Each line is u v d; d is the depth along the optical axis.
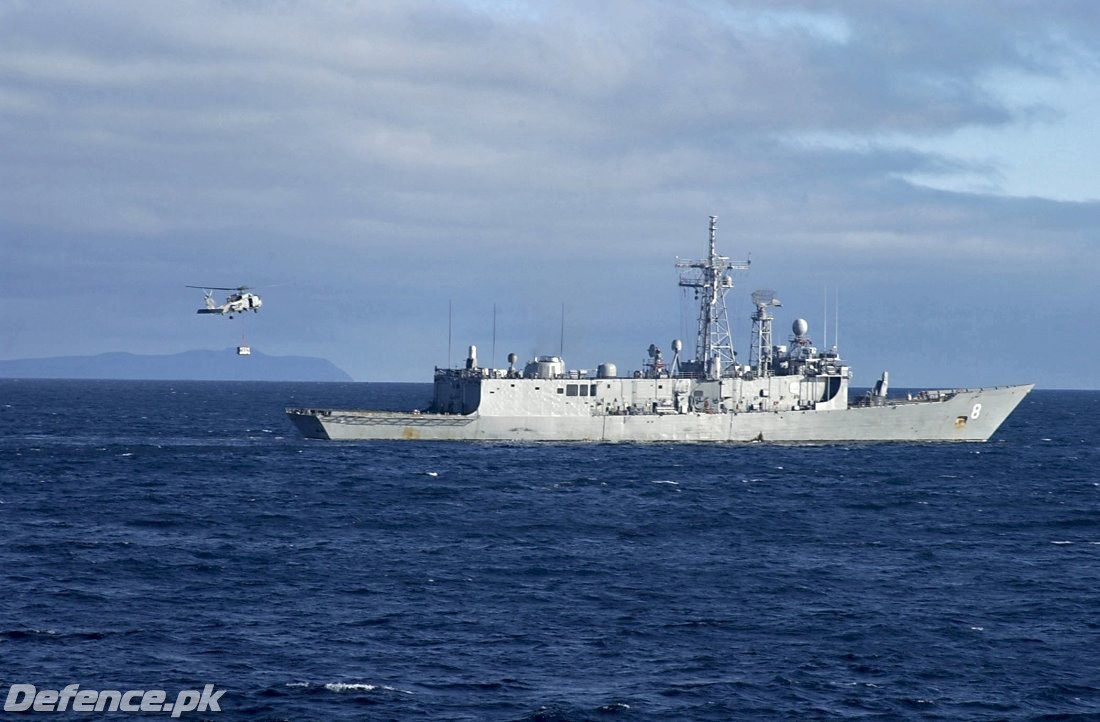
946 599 139.62
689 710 102.44
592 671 111.50
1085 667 114.88
